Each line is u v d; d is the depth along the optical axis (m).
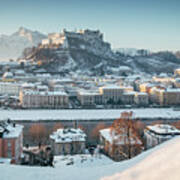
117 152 92.75
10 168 34.50
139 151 80.69
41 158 121.00
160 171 22.05
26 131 179.00
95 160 89.56
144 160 28.28
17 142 113.00
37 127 167.12
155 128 143.50
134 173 24.11
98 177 28.44
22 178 30.55
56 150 127.00
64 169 34.12
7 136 109.38
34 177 30.91
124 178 23.97
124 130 80.06
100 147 138.75
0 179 30.12
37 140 156.62
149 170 23.34
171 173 20.94
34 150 136.38
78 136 132.38
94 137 162.62
